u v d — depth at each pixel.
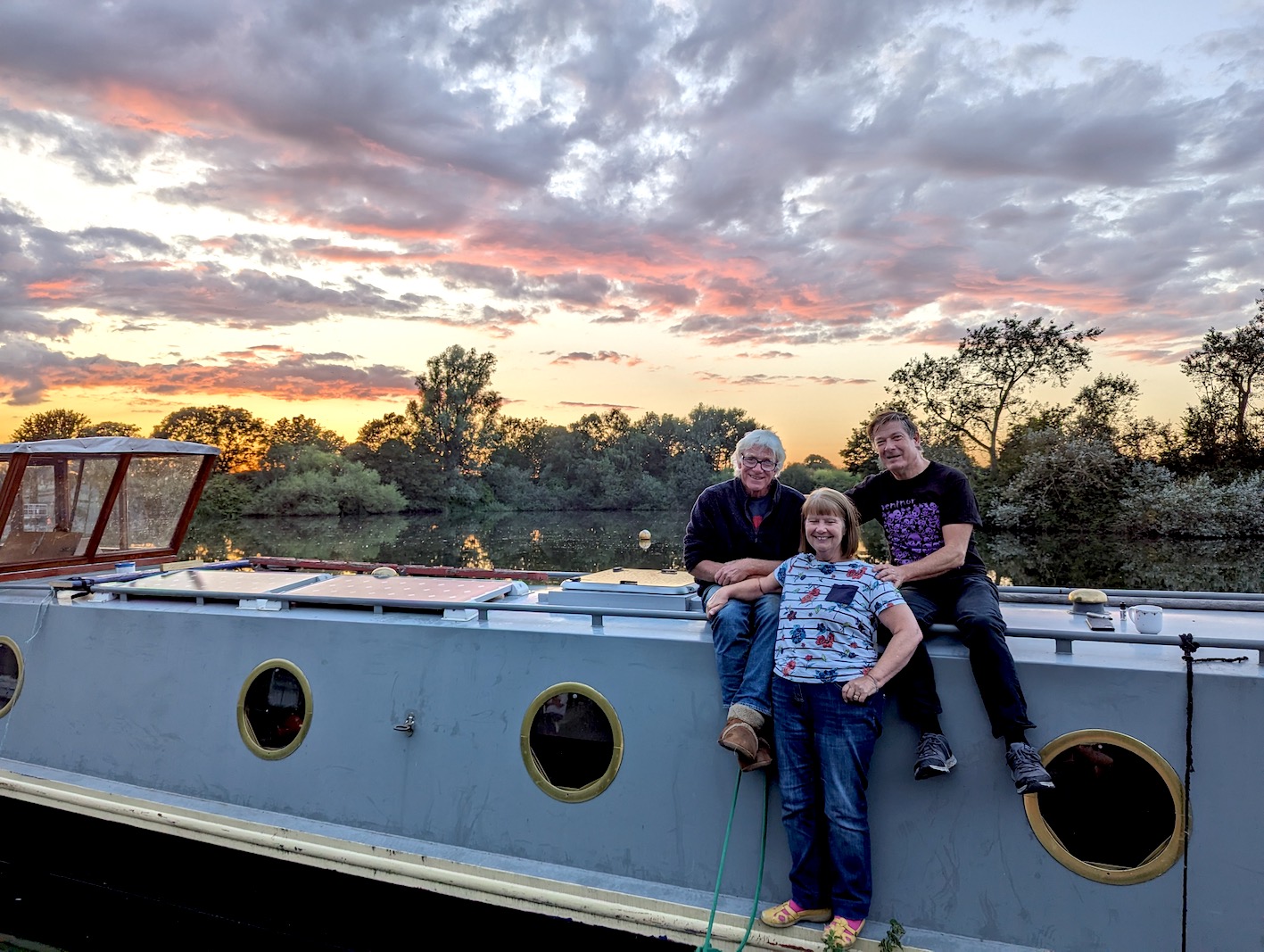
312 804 4.79
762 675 3.65
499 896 4.18
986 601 3.59
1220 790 3.26
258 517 56.69
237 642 5.05
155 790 5.23
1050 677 3.50
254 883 4.79
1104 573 22.16
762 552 4.10
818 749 3.47
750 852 3.89
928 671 3.57
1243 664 3.38
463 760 4.45
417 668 4.59
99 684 5.47
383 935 4.48
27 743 5.69
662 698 4.08
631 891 4.01
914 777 3.54
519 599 5.20
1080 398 35.41
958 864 3.59
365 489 59.09
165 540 7.29
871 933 3.61
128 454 6.65
